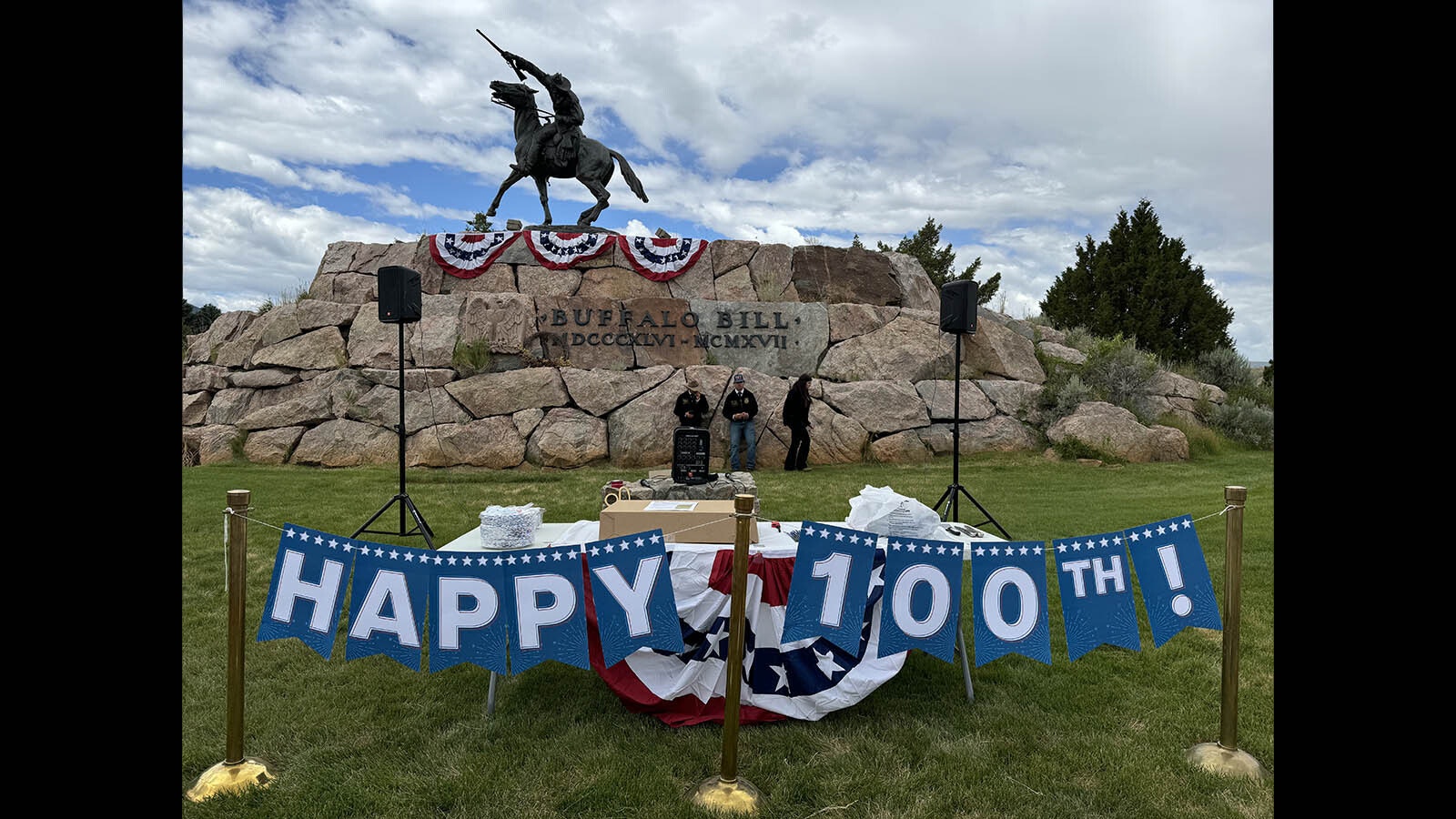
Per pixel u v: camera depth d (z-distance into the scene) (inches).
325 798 129.0
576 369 568.4
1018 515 364.5
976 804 127.6
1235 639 140.7
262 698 167.3
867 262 686.5
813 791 131.5
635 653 155.7
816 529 137.6
